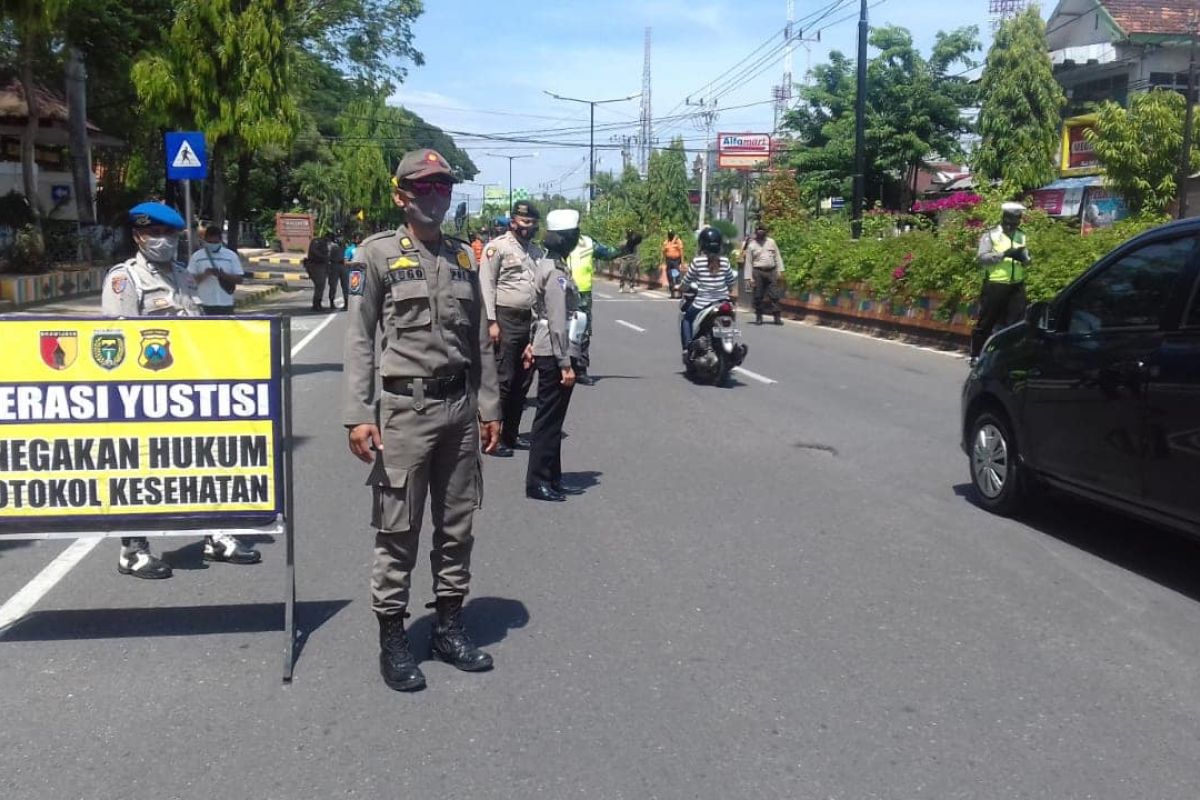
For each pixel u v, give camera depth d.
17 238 22.58
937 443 9.87
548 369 7.64
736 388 13.28
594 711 4.36
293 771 3.89
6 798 3.70
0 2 18.48
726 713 4.35
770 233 25.70
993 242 13.77
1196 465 5.50
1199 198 26.08
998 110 32.53
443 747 4.07
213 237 9.76
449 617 4.84
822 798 3.71
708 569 6.19
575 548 6.59
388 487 4.48
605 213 61.84
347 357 4.45
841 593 5.78
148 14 27.91
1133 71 32.97
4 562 6.34
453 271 4.57
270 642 5.11
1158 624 5.36
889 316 19.64
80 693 4.55
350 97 47.16
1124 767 3.93
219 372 4.79
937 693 4.54
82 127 27.23
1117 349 6.12
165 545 6.72
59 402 4.74
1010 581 5.99
